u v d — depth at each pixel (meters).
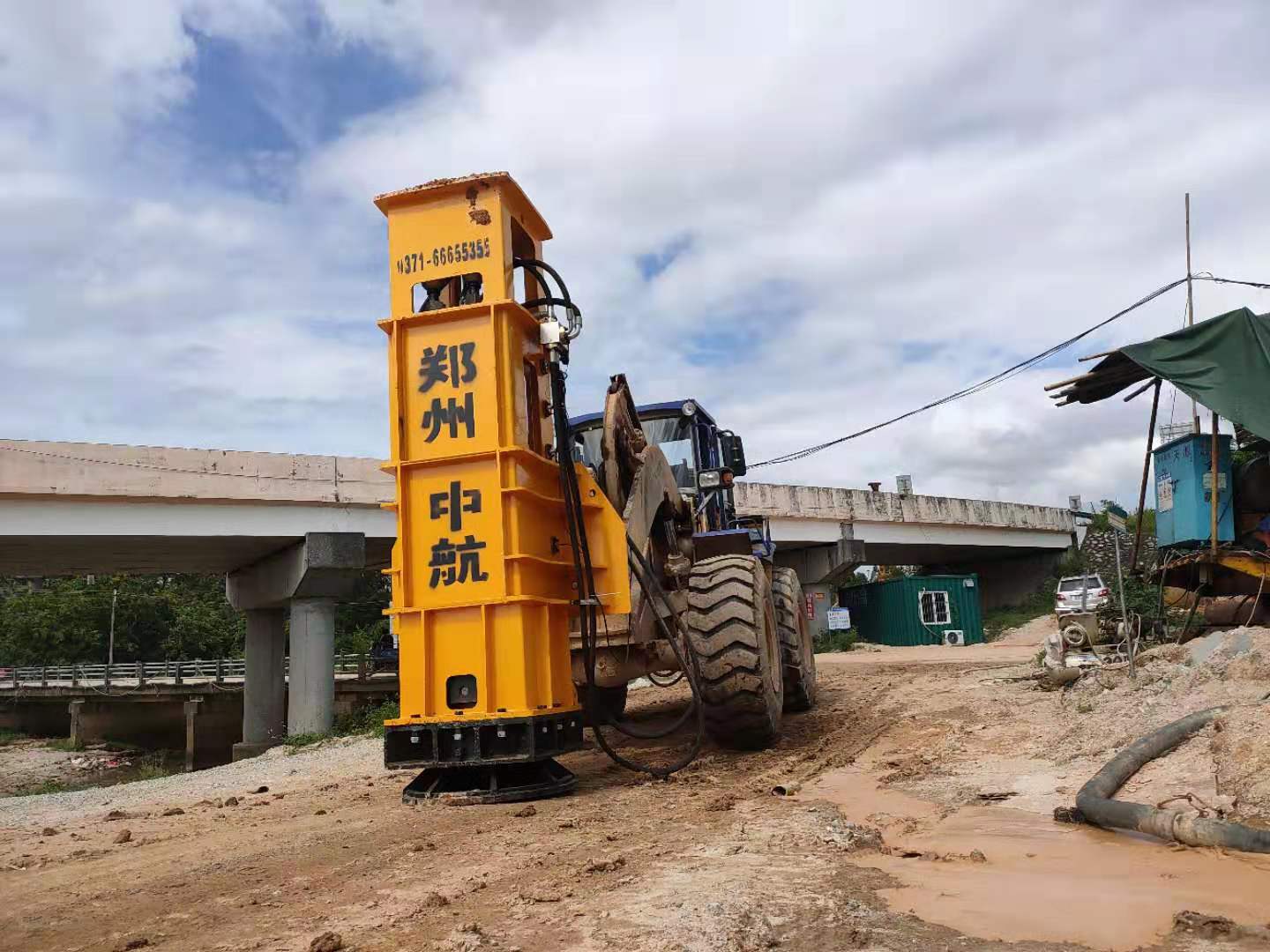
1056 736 6.84
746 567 7.30
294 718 22.61
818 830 4.45
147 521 19.97
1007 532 40.66
